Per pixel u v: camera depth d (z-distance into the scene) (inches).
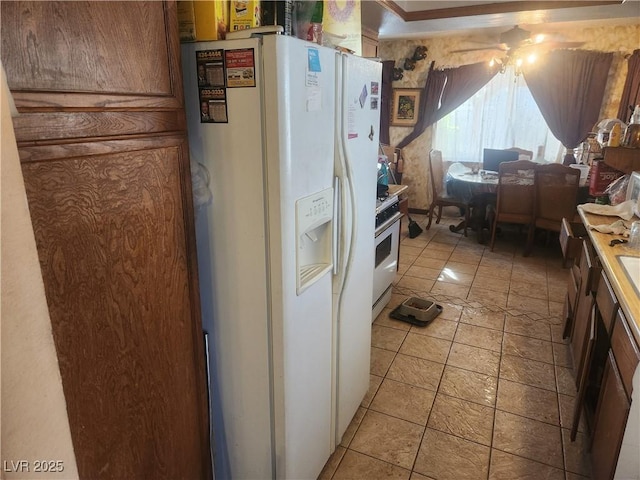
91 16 32.4
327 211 58.6
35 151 29.2
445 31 194.5
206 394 54.2
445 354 106.0
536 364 102.0
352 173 64.1
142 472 43.8
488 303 133.9
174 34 41.6
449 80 220.8
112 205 36.1
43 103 29.3
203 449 54.2
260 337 54.2
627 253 74.4
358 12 81.4
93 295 35.4
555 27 189.8
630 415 49.9
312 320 59.2
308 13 59.2
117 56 35.0
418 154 241.1
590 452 68.6
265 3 54.7
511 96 215.3
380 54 234.7
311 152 52.6
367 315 81.6
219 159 49.7
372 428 81.5
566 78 198.8
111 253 36.6
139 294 40.4
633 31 185.8
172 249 43.9
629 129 108.7
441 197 212.1
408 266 165.8
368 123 70.3
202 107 48.9
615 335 61.2
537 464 73.5
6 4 26.4
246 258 51.9
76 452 35.8
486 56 213.0
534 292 142.1
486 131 224.7
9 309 19.2
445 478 70.8
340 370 71.1
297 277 53.4
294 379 56.2
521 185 169.5
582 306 88.8
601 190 119.7
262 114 46.3
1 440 19.1
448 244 191.9
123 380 39.8
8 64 26.8
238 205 50.4
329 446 72.0
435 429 81.4
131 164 37.6
